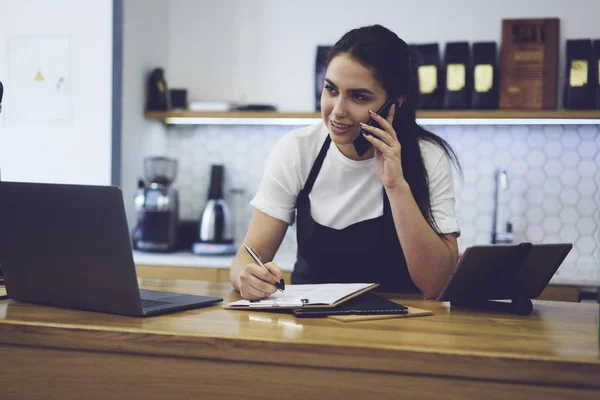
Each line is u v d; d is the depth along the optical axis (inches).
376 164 60.4
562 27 116.0
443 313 51.9
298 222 70.3
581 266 113.0
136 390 43.5
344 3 125.2
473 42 119.0
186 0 132.0
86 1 116.2
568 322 48.8
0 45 120.3
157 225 118.1
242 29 129.6
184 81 132.3
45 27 118.3
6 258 53.6
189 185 132.2
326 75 59.2
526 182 119.7
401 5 122.4
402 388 39.6
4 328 45.6
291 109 128.1
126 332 43.3
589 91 109.0
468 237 121.9
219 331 43.1
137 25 119.9
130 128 118.7
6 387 46.1
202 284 67.1
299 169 67.8
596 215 117.6
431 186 64.4
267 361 41.0
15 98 120.0
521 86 112.5
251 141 130.1
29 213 50.2
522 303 51.6
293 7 127.6
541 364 37.5
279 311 50.9
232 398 41.9
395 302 56.5
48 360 45.2
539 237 119.5
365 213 67.1
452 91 113.3
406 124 64.5
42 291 52.4
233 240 122.4
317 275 70.1
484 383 38.5
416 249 59.9
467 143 121.3
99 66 116.1
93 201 46.2
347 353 39.8
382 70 57.4
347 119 59.0
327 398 40.6
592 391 37.2
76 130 117.5
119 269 47.0
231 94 130.3
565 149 118.4
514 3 118.0
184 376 42.7
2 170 120.7
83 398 44.6
